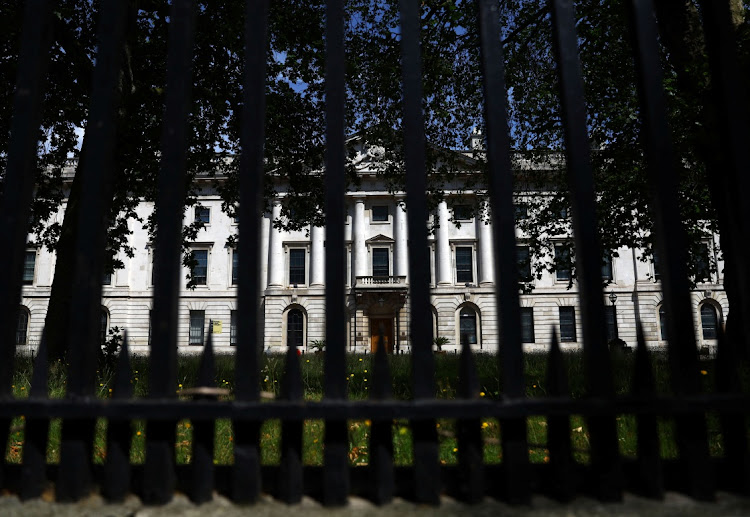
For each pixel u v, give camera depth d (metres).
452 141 12.52
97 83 1.49
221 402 1.34
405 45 1.54
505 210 1.45
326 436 1.41
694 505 1.37
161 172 1.45
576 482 1.50
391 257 38.50
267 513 1.35
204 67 11.56
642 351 1.43
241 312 1.39
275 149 12.36
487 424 3.78
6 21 8.89
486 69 1.53
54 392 5.20
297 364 1.43
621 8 9.20
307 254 39.00
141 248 38.31
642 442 1.42
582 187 1.45
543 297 38.47
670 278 1.42
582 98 1.51
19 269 1.49
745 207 1.44
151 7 10.34
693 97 6.13
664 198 1.44
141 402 1.34
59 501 1.40
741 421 1.45
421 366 1.39
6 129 10.38
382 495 1.39
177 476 1.57
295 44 11.05
